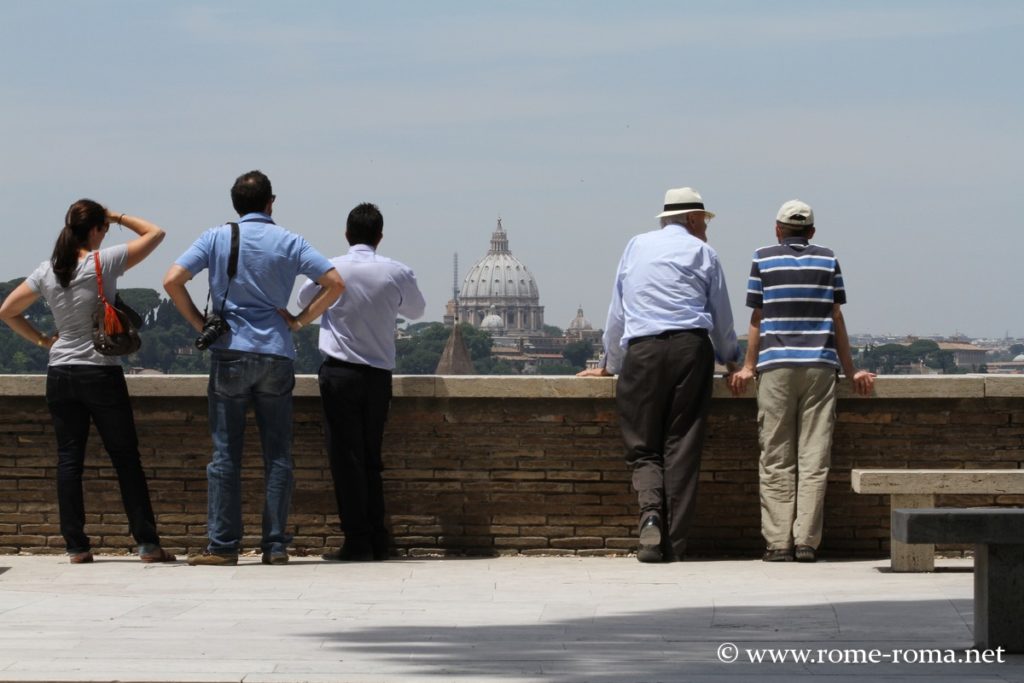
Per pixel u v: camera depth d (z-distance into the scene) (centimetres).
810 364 1895
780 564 1919
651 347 1903
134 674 1055
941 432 2003
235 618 1434
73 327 1870
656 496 1914
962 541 1231
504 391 2022
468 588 1697
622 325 1978
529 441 2031
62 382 1880
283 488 1909
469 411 2036
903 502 1831
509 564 1938
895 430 2005
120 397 1900
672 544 1934
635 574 1825
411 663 1130
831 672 1102
